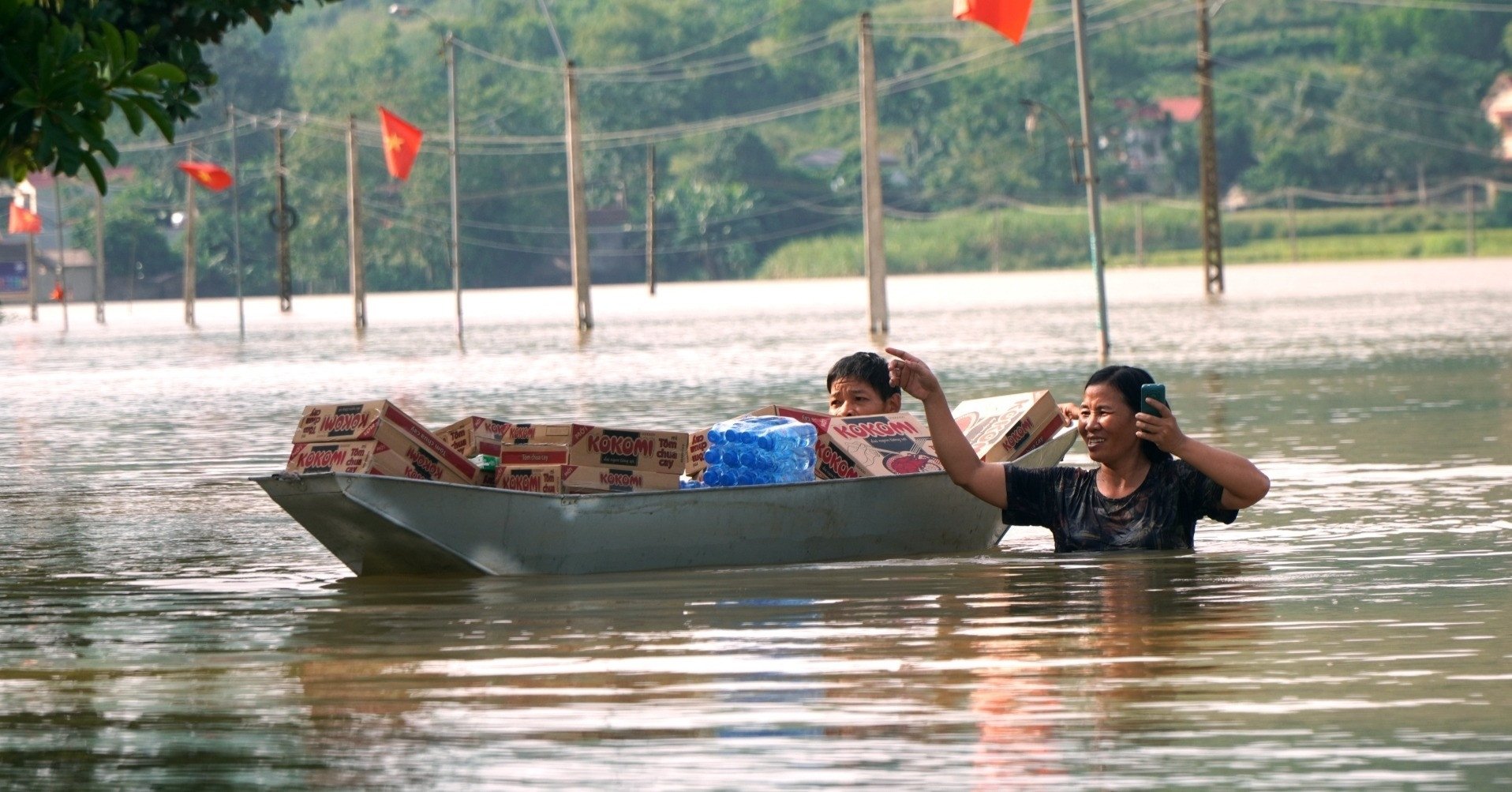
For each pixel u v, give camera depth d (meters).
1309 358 95.75
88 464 56.66
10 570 33.06
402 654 24.30
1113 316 166.25
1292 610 25.98
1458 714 19.81
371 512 29.39
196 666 23.86
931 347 120.00
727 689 21.69
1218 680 21.64
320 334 181.25
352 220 195.00
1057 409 34.41
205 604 28.81
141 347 159.75
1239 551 31.66
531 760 18.77
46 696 22.27
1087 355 104.56
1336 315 154.25
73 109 26.83
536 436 31.62
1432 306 169.00
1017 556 31.69
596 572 30.52
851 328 156.38
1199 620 25.41
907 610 26.72
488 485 31.69
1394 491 40.78
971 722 19.86
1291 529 34.59
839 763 18.34
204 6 46.88
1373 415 61.81
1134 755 18.42
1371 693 20.86
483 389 88.44
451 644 24.84
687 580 29.69
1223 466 30.34
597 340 145.25
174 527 39.50
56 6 29.17
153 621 27.38
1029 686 21.50
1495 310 159.50
